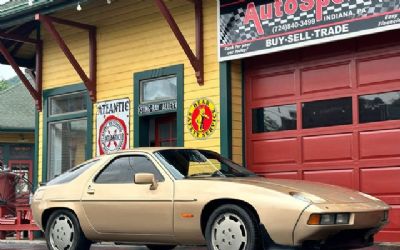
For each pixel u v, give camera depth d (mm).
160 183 7410
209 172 7609
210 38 11883
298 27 10406
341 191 7035
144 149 7953
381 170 9945
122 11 13633
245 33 11172
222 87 11531
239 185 6801
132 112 13258
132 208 7543
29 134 26906
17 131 26219
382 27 9391
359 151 10219
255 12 11039
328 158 10617
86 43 14414
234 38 11336
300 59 11109
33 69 16984
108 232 7828
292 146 11117
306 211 6262
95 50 14117
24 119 26781
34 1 12805
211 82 11797
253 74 11750
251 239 6539
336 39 9898
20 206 13383
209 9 11945
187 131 12102
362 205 6648
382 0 9414
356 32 9680
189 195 7059
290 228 6332
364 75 10258
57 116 14938
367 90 10188
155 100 12867
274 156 11336
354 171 10258
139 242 7672
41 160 15273
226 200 6824
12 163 26703
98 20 14102
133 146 13148
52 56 15203
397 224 9672
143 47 13164
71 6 12500
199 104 11938
